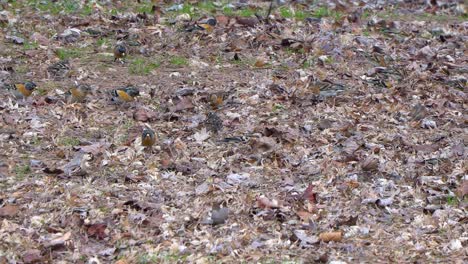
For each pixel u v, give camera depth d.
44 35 12.33
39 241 6.95
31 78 10.80
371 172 8.44
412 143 9.24
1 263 6.62
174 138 9.17
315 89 10.64
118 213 7.41
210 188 7.93
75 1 13.67
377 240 7.12
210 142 9.10
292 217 7.48
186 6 14.01
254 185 8.08
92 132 9.26
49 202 7.60
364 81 11.19
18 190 7.82
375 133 9.50
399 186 8.13
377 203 7.74
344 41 12.65
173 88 10.68
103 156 8.59
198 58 11.80
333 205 7.75
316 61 11.81
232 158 8.69
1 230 7.07
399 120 9.95
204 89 10.66
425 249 6.95
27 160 8.50
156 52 11.96
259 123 9.68
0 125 9.27
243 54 12.01
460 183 8.18
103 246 6.93
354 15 14.00
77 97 10.01
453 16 14.80
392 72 11.59
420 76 11.41
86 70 11.15
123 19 13.05
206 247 6.94
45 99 10.02
